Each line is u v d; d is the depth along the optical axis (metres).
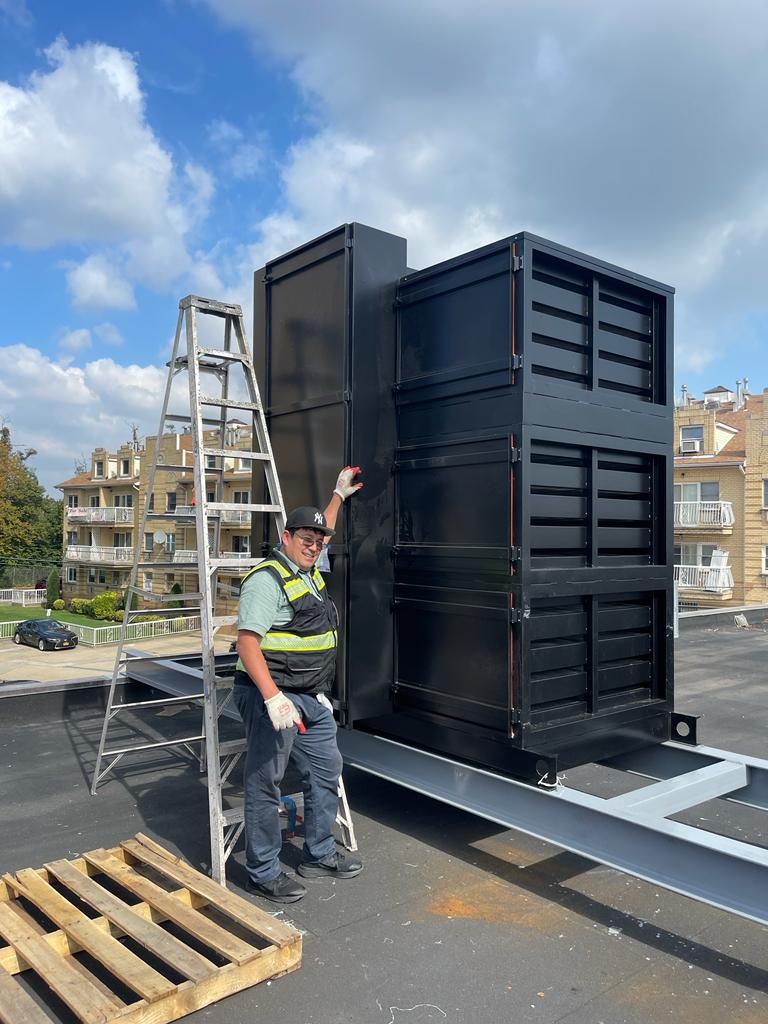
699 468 34.03
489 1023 2.66
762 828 4.59
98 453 57.81
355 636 4.26
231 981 2.78
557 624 3.83
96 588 55.66
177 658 6.56
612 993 2.84
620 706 4.18
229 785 5.21
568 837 3.27
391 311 4.49
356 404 4.29
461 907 3.50
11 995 2.68
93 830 4.39
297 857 4.08
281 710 3.30
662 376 4.43
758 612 16.22
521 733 3.61
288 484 4.82
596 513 4.04
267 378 5.05
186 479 40.78
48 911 3.17
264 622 3.44
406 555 4.32
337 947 3.15
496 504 3.78
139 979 2.68
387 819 4.57
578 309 4.02
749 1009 2.75
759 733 6.82
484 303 3.90
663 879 2.91
